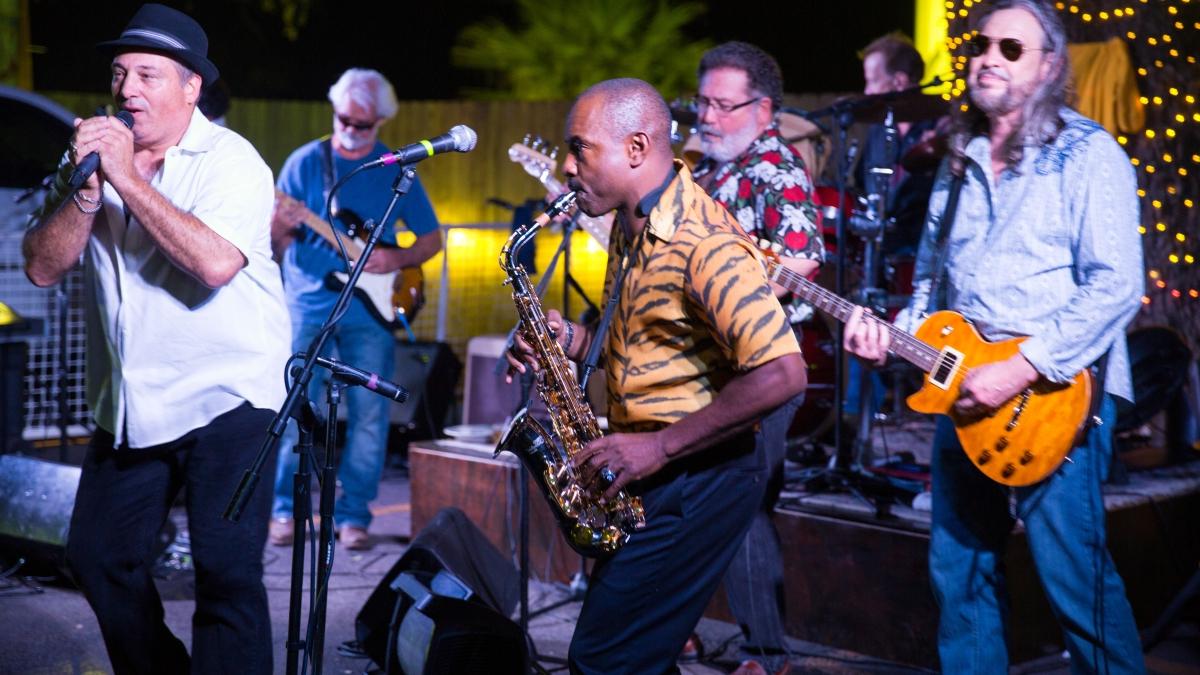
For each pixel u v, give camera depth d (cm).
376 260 557
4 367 627
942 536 341
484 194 1003
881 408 653
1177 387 506
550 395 309
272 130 1033
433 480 550
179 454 326
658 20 1390
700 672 417
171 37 316
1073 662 329
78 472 503
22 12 856
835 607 435
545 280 395
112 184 296
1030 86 318
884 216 518
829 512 443
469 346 700
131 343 317
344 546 562
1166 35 603
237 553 322
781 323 261
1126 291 310
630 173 273
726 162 394
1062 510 322
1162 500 457
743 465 281
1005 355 321
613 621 282
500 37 1403
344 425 695
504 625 348
